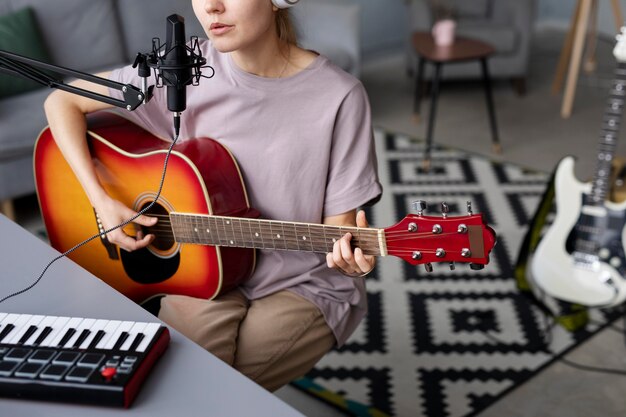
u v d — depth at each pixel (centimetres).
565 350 248
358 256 141
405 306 270
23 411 109
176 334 126
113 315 131
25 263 147
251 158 167
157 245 174
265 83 163
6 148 302
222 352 159
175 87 127
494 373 237
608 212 245
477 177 372
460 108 467
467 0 495
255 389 113
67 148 175
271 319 164
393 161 390
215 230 161
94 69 369
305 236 152
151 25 383
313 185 166
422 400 225
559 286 252
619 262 246
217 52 168
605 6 602
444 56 384
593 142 419
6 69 132
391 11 566
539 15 650
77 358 114
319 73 163
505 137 423
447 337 253
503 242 311
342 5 421
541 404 224
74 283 141
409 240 140
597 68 548
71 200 182
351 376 235
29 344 118
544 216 256
